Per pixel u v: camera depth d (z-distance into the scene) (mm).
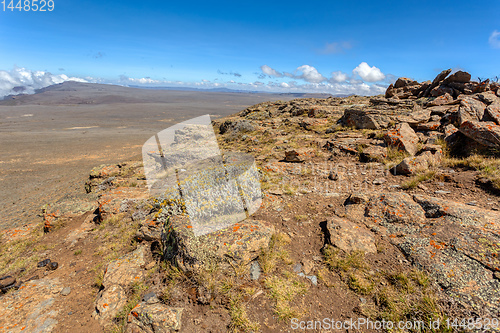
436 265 3418
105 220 7617
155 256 4738
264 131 18719
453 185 5809
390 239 4191
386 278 3506
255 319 3172
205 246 3879
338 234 4430
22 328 3598
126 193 8727
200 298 3453
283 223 5246
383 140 9883
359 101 25906
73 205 8969
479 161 6605
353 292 3424
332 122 17156
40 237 8062
